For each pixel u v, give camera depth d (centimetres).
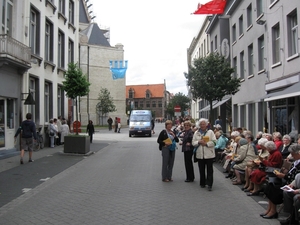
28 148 1256
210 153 816
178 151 1809
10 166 1170
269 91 1773
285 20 1531
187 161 920
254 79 2048
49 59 2103
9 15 1569
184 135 938
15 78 1551
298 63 1408
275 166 651
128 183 891
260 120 1969
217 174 1055
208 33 3653
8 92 1475
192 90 1892
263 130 1870
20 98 1597
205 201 697
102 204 667
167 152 921
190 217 578
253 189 778
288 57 1510
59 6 2292
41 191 791
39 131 1834
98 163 1286
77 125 1739
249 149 879
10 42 1404
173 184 883
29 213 604
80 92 1723
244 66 2272
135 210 622
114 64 5141
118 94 5891
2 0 1467
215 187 848
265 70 1831
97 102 5722
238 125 2462
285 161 667
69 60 2566
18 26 1596
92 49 5675
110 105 5522
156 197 730
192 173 921
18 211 618
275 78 1673
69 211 617
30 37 1792
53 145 1892
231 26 2619
